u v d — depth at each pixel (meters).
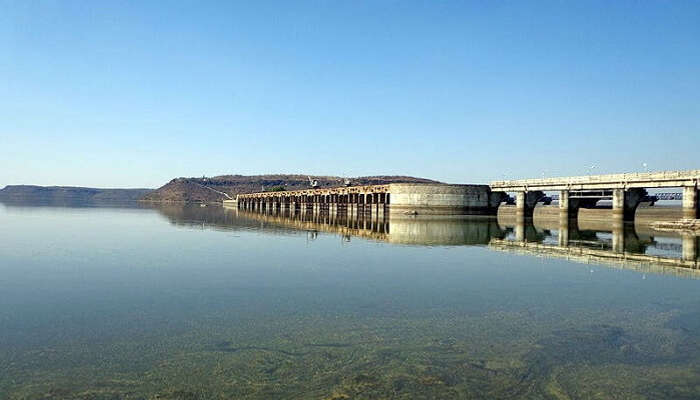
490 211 117.06
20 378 12.34
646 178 77.06
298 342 15.35
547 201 124.06
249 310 19.17
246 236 52.06
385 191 119.69
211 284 24.33
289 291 22.75
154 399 11.24
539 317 18.66
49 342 15.12
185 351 14.40
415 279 26.19
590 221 97.00
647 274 28.53
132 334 16.02
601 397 11.91
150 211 134.50
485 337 16.12
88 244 42.00
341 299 21.20
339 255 36.03
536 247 44.03
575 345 15.48
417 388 12.13
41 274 26.88
